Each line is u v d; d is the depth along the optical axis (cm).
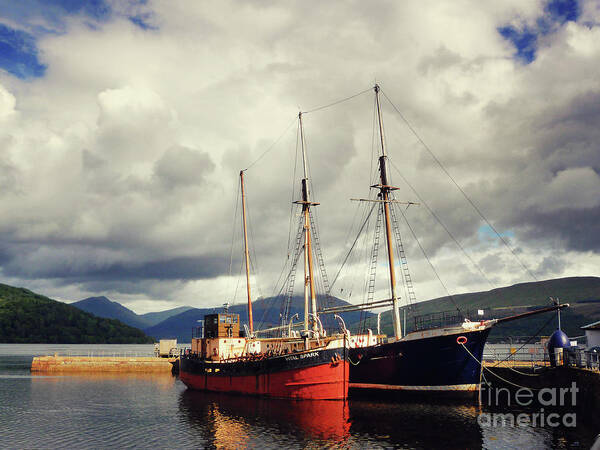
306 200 6881
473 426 4262
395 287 6241
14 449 3706
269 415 4800
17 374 9569
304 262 6775
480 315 5353
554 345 5534
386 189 6600
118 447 3741
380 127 6706
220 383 6381
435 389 5419
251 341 6925
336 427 4262
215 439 3950
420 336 5397
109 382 8225
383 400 5528
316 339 5825
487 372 5856
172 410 5259
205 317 7169
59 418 4891
